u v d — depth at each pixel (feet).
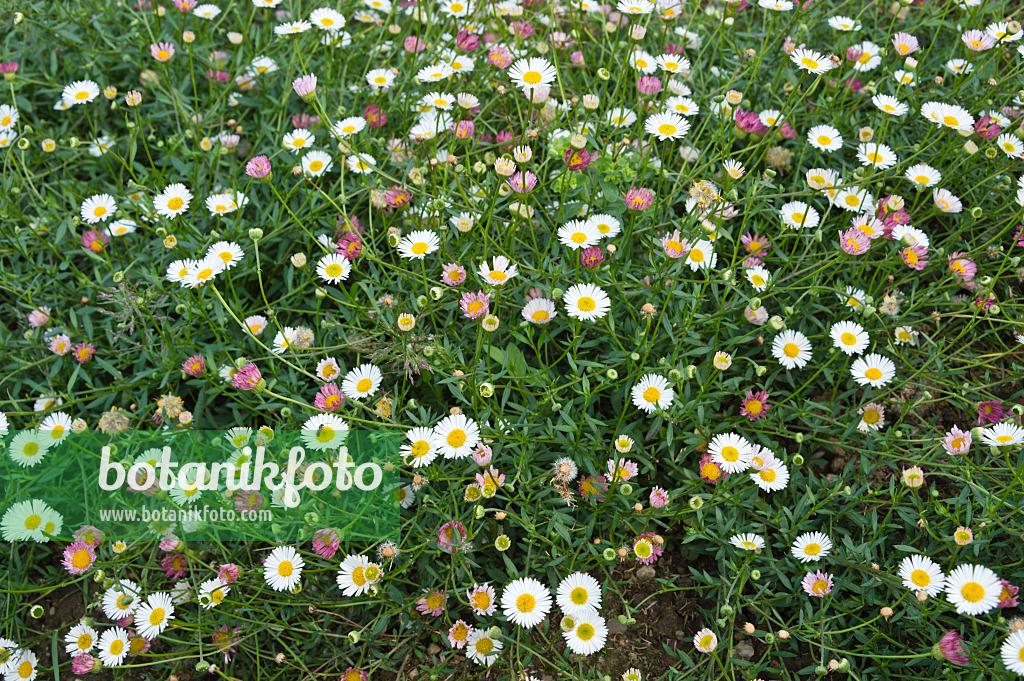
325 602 1.37
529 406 1.46
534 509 1.39
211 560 1.44
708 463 1.36
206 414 1.54
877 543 1.39
